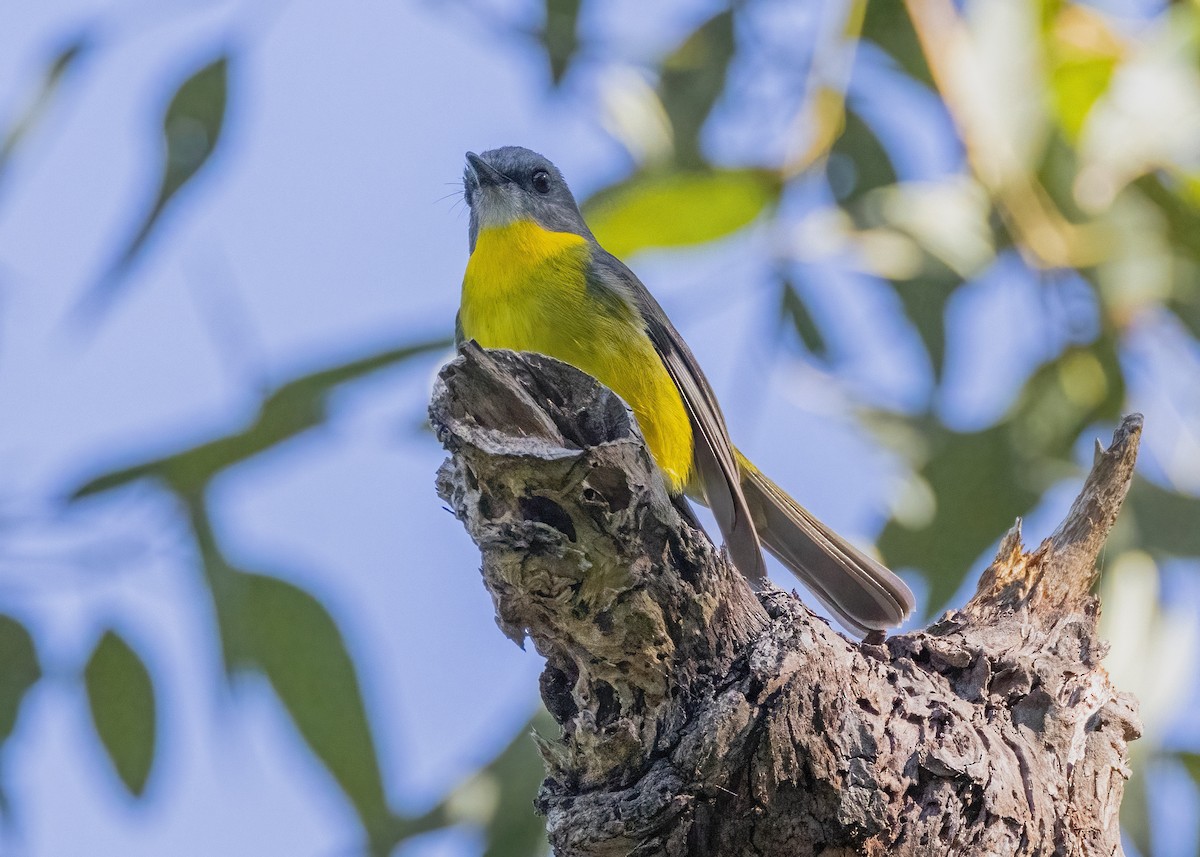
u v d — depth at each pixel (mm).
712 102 11820
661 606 6543
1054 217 11586
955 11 11852
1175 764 10148
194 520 9664
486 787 9844
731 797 6520
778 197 11555
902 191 11773
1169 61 11617
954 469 11227
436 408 6621
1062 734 7223
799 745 6531
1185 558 10219
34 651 9734
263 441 9734
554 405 6652
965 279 11641
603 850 6582
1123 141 11555
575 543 6430
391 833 9438
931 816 6676
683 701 6625
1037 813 6898
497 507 6512
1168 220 11602
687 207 11359
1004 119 11453
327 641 9516
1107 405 11516
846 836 6594
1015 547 8031
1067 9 11844
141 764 9734
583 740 6609
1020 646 7492
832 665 6703
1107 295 11500
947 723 6914
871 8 11812
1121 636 9906
